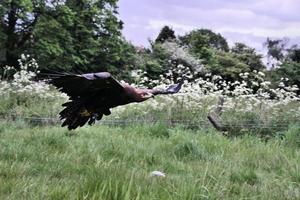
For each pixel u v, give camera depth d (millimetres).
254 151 9781
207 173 7234
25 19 29141
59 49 28922
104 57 32844
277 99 15281
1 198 5367
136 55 34500
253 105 13430
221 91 14195
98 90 3070
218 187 6277
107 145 9008
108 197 5098
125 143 9523
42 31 28766
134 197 5172
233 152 9672
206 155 9047
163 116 13125
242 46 43250
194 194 5531
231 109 13320
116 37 33000
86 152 8383
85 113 3135
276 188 6773
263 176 7609
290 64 34719
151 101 13430
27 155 7680
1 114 13078
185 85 14375
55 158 7648
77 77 2994
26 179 6164
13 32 29766
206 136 11109
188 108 13406
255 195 6301
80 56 31344
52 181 6230
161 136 11234
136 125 12117
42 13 29641
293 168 7855
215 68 37125
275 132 12195
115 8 32969
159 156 8570
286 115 13094
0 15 27984
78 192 5223
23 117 12406
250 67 39969
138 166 7633
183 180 6340
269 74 35000
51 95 14070
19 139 9031
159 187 5777
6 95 14156
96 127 11359
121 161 7797
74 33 31484
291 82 33406
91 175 5918
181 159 8734
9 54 29547
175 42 41062
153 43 38094
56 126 11742
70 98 3197
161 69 32406
